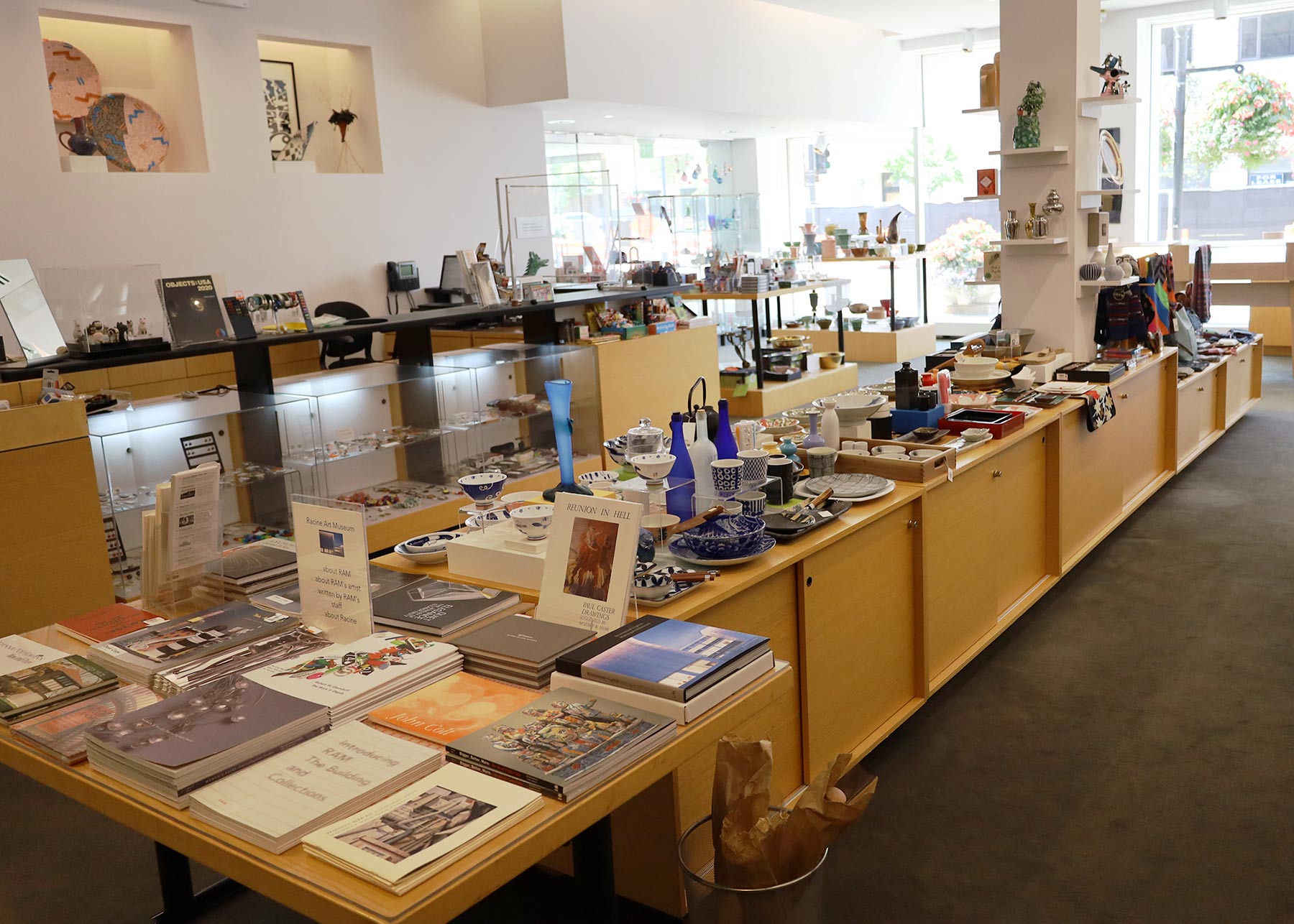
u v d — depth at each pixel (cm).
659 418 706
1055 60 528
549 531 235
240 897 271
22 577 396
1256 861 260
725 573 263
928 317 1304
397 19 786
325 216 748
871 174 1342
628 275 794
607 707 181
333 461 511
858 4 1005
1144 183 1149
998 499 409
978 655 397
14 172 588
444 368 563
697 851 238
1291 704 345
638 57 868
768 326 973
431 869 137
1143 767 311
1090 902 249
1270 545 506
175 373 624
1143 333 573
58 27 641
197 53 670
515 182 889
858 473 353
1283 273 934
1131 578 474
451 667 207
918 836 281
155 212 652
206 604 256
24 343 434
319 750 171
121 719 179
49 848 299
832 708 303
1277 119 1076
